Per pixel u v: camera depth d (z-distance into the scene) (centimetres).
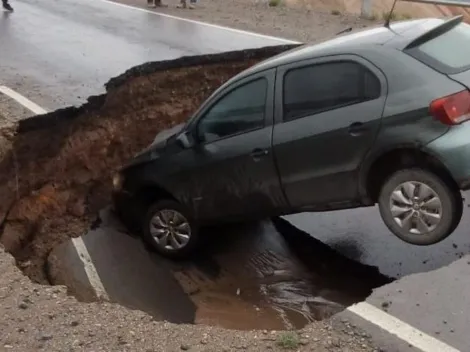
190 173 680
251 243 764
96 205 835
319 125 574
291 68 597
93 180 861
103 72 1027
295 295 659
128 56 1116
